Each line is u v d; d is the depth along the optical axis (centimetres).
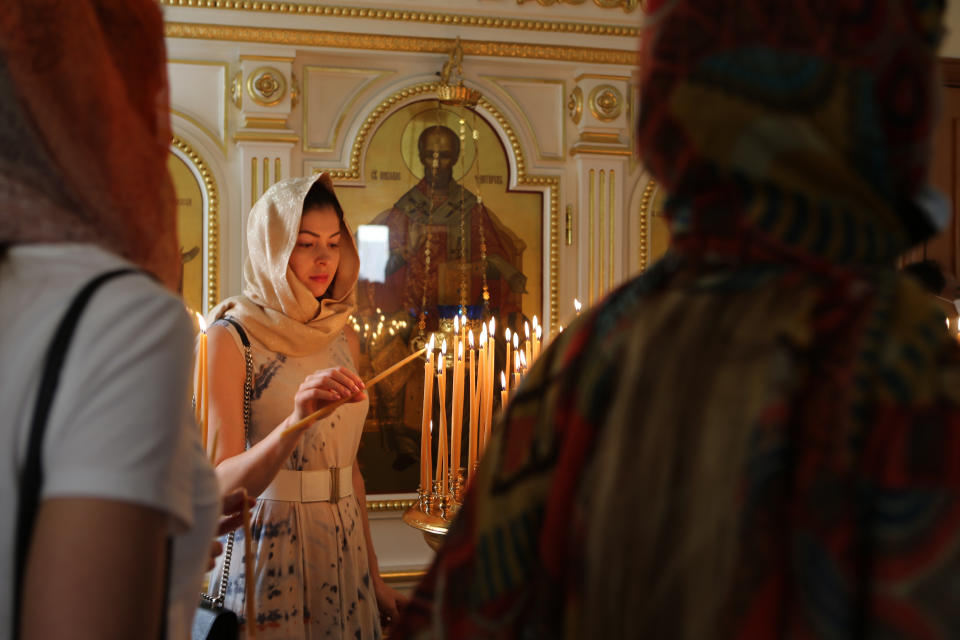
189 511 58
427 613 52
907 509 33
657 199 409
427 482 183
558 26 389
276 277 194
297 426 153
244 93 364
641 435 41
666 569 38
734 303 41
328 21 369
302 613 181
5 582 51
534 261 398
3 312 55
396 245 383
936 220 42
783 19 41
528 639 47
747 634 35
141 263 64
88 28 60
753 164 41
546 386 50
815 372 37
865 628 33
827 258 40
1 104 57
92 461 51
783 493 36
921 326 36
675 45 44
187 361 58
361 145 379
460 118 391
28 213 57
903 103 41
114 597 50
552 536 45
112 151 61
